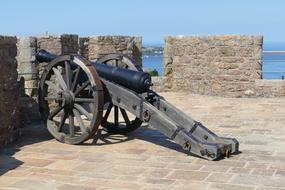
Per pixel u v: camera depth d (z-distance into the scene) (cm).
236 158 581
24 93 831
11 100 680
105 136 717
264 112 954
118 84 658
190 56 1234
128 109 643
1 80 652
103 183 484
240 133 740
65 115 674
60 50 884
